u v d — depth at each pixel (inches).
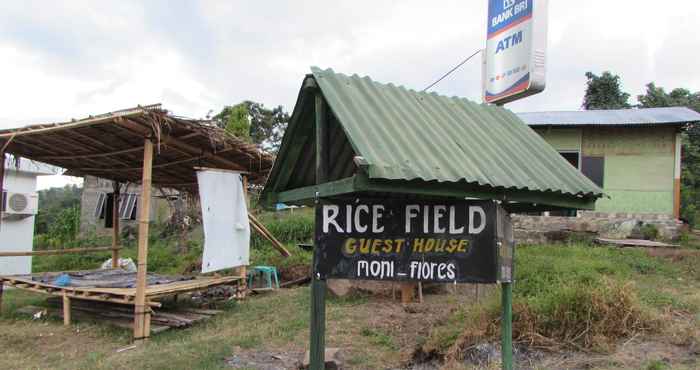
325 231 142.1
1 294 354.9
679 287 357.7
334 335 269.1
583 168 596.4
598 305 238.5
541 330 235.0
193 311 335.9
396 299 366.3
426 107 163.9
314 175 180.5
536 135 174.2
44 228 944.9
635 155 587.5
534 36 357.7
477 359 218.8
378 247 138.9
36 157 376.5
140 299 278.2
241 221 359.3
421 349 238.1
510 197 138.4
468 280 135.8
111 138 316.5
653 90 898.7
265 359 232.2
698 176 834.8
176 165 385.4
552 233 567.2
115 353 253.9
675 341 228.1
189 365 224.7
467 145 149.3
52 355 255.0
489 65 407.8
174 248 637.9
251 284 433.4
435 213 137.9
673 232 554.9
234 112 766.5
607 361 207.9
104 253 625.0
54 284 328.2
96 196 807.1
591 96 869.2
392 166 122.5
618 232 570.6
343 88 147.6
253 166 379.6
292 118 157.3
